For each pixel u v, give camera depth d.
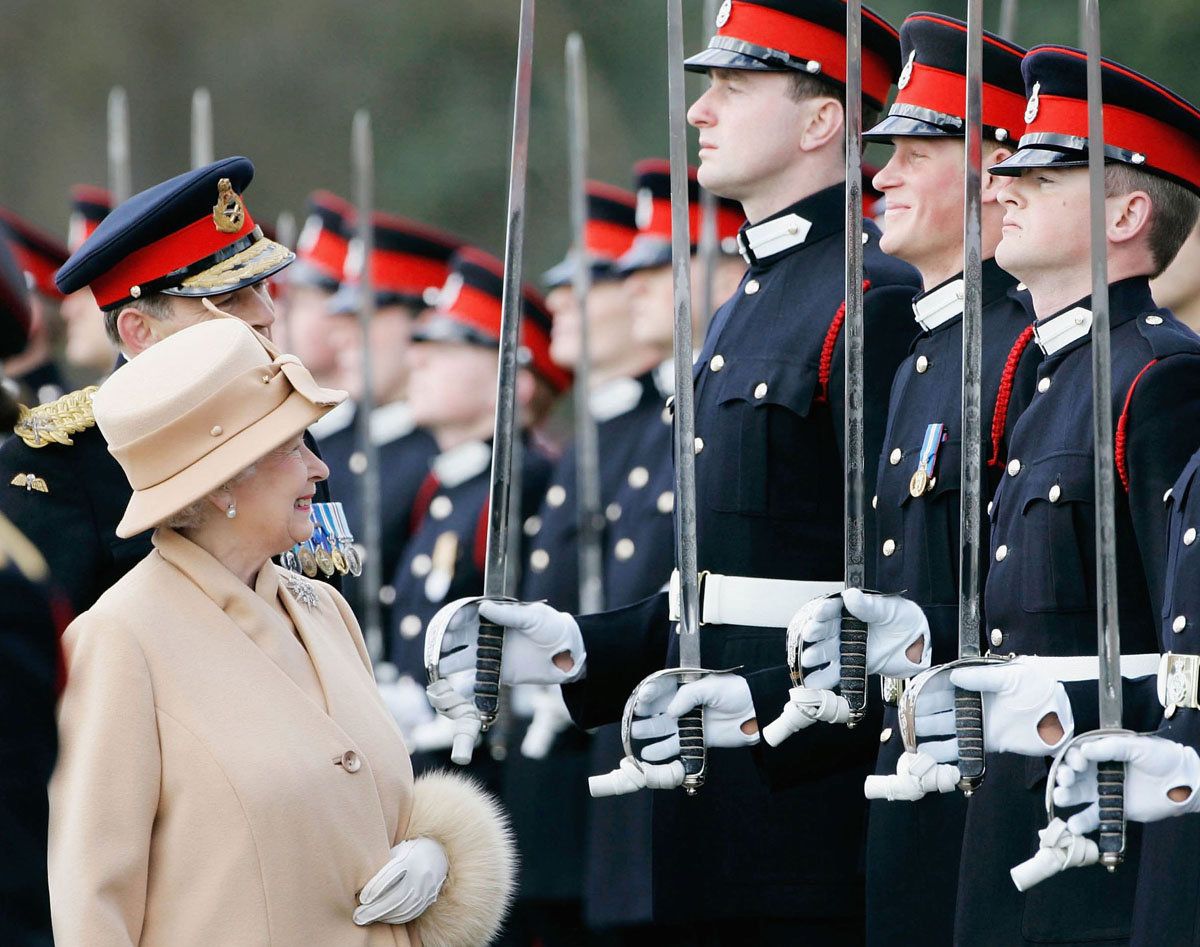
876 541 18.41
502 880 15.50
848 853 18.95
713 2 23.62
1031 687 14.50
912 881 17.64
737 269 28.81
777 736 15.58
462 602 16.58
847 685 15.59
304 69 74.06
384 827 14.89
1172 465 15.58
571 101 29.41
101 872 13.68
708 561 19.09
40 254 34.78
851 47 16.25
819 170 19.64
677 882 19.20
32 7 75.50
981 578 17.48
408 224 36.72
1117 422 15.87
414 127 72.56
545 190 64.25
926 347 18.38
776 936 19.11
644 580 27.45
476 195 71.06
